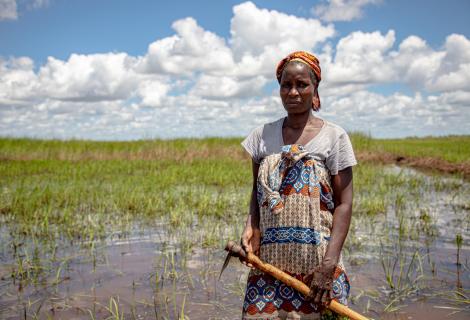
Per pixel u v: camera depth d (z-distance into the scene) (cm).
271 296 231
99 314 344
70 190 910
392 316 336
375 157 1812
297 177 229
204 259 483
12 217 698
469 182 1123
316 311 227
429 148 2097
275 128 244
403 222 649
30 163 1495
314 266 226
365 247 520
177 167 1347
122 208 763
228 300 371
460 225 632
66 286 404
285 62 236
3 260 481
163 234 593
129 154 1761
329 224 234
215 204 779
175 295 381
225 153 1800
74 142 2020
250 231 246
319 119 239
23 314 345
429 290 385
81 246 536
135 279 420
